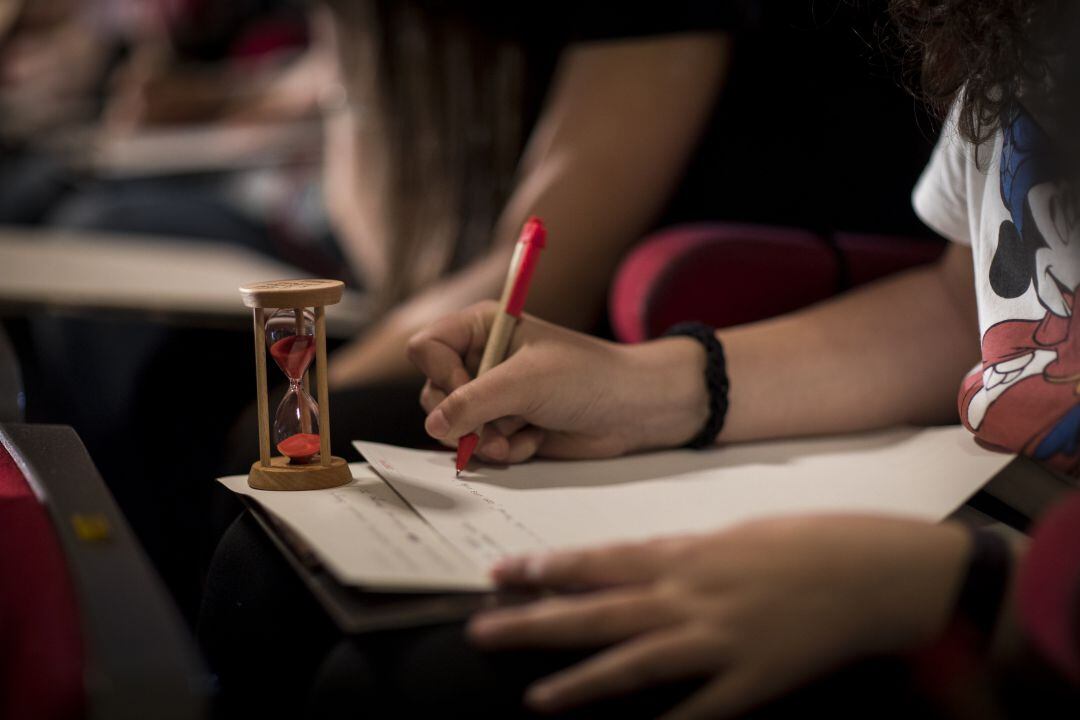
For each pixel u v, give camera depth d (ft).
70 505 2.16
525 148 5.60
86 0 12.32
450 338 3.04
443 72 5.62
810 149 4.82
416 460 2.92
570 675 1.77
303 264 8.23
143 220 8.44
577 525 2.41
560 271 4.71
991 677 1.74
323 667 1.99
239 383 6.25
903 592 1.78
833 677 1.78
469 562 2.16
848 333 3.29
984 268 2.69
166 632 1.68
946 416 3.39
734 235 4.06
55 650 1.68
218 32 11.00
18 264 6.13
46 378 6.85
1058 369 2.50
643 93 4.79
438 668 1.89
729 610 1.79
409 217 5.93
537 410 2.84
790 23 4.62
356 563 2.04
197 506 6.27
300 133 8.95
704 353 3.11
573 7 5.06
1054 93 2.46
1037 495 2.60
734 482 2.76
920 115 4.31
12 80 12.05
